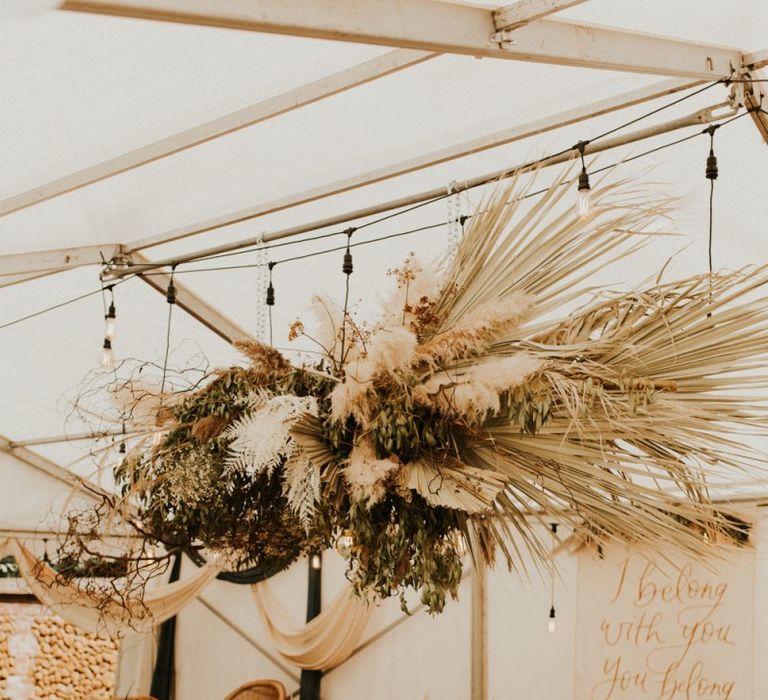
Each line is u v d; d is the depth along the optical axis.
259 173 3.50
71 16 2.12
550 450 1.78
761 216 3.33
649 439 1.76
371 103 2.99
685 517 1.77
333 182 3.63
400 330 1.73
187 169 3.41
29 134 2.82
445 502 1.67
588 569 5.89
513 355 1.84
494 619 6.62
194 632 8.17
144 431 2.08
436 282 1.96
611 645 5.75
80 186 3.24
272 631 7.44
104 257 4.27
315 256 4.20
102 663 7.83
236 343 1.96
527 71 2.80
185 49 2.43
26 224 3.71
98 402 2.23
